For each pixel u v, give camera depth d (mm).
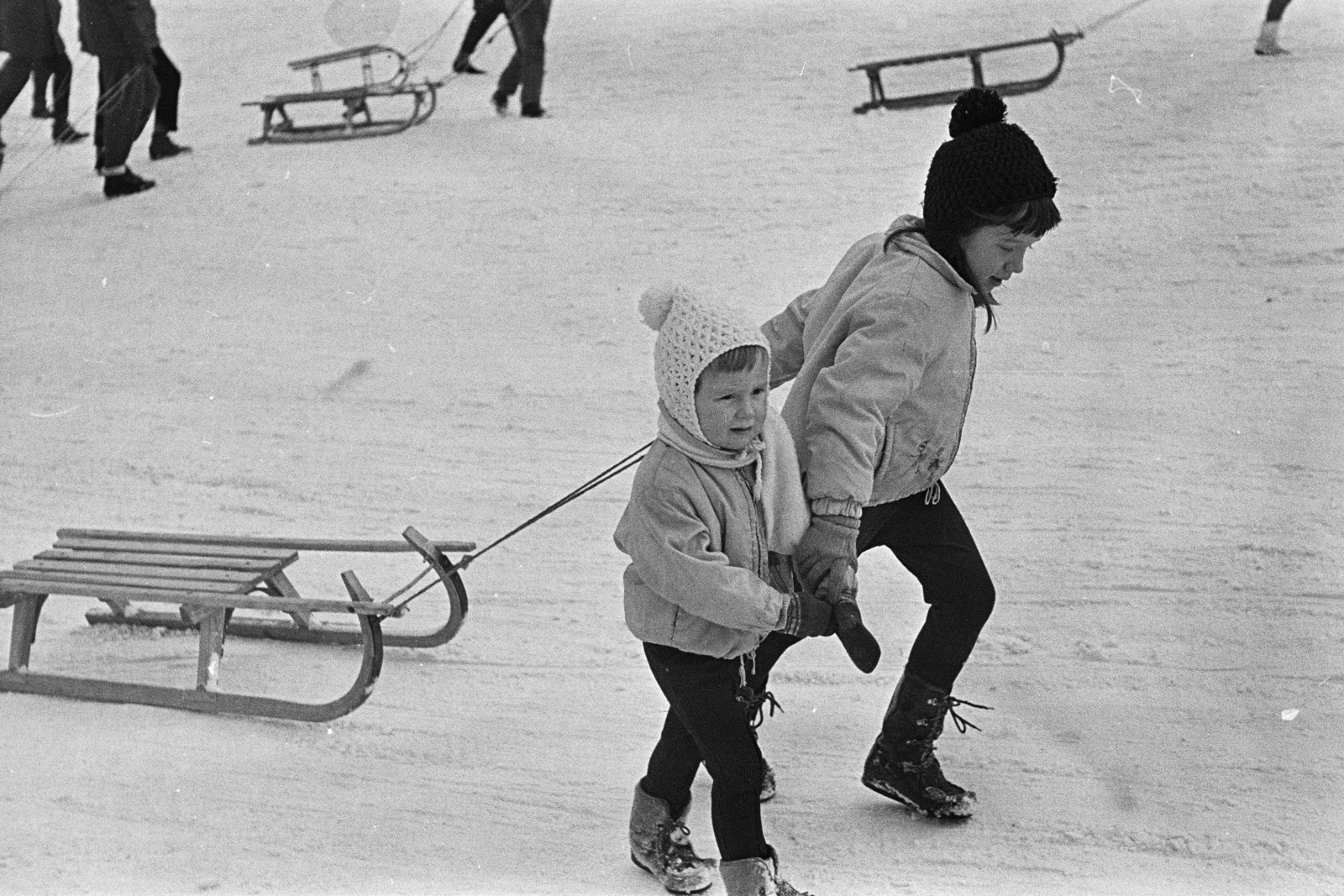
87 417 23938
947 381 11078
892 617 16281
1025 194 10578
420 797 13242
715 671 10695
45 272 30875
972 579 11984
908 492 11555
